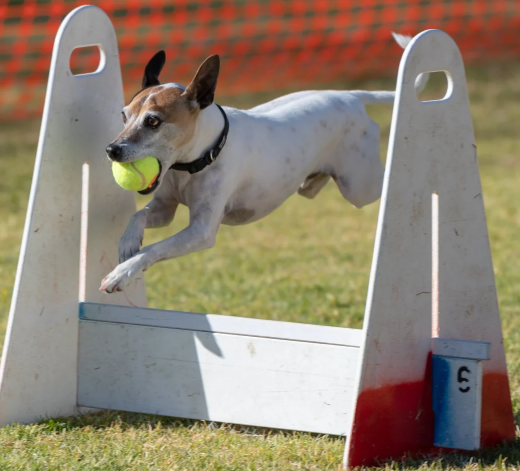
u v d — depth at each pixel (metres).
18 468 5.96
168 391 6.96
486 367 6.47
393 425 6.14
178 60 29.30
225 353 6.72
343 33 32.47
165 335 6.92
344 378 6.34
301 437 6.58
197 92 6.47
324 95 7.81
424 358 6.29
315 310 10.47
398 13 33.91
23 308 6.71
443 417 6.32
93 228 7.23
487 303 6.48
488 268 6.46
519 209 16.09
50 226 6.81
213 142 6.70
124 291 7.68
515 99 28.12
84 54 28.95
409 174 5.99
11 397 6.77
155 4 34.88
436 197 6.23
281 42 31.84
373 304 5.90
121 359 7.10
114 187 7.38
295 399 6.52
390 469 5.93
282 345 6.53
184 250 6.66
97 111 7.13
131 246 6.73
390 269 5.96
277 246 14.09
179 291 11.37
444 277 6.31
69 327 7.12
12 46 30.50
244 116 7.10
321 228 15.37
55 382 7.08
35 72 28.84
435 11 33.84
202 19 33.84
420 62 5.96
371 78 28.88
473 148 6.30
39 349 6.90
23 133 24.00
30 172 19.89
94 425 6.98
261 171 7.11
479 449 6.34
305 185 8.34
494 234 14.28
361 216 16.31
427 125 6.04
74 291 7.12
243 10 35.03
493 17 32.94
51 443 6.47
